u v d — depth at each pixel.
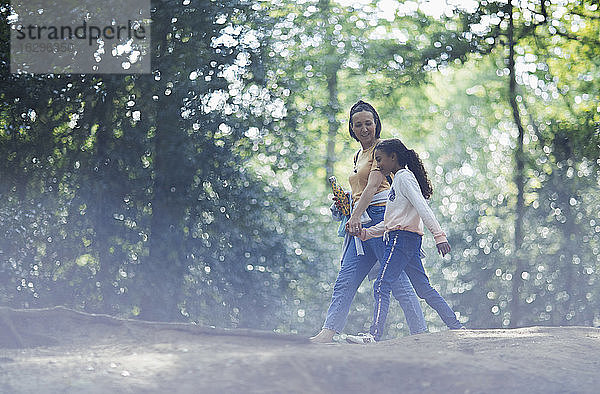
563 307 14.06
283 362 3.76
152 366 3.69
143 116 10.97
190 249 11.20
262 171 13.12
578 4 14.80
